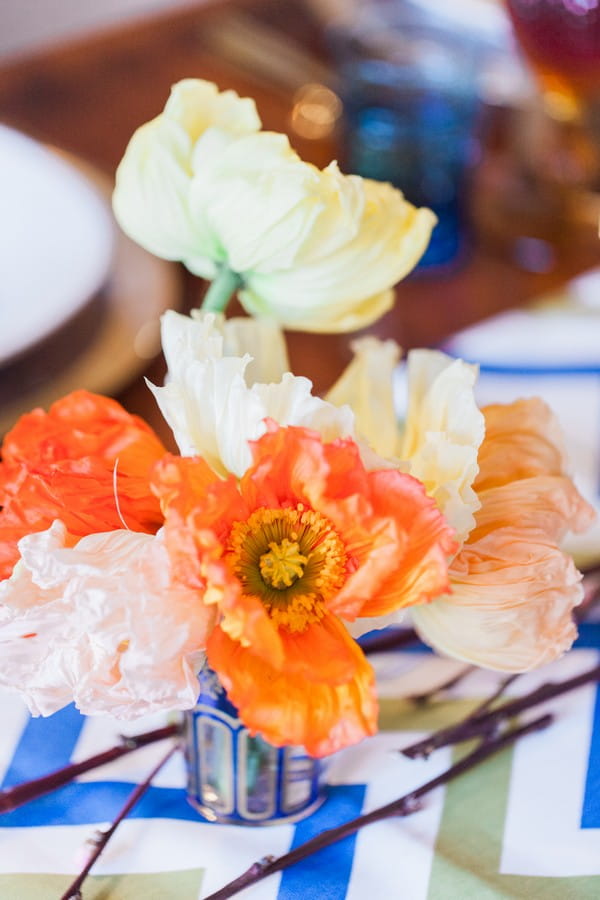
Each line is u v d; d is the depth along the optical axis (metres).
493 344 1.04
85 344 0.97
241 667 0.62
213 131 0.71
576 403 0.99
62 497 0.66
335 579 0.64
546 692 0.79
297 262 0.71
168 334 0.68
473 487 0.71
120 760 0.78
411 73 1.14
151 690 0.63
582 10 1.04
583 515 0.70
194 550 0.61
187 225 0.72
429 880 0.72
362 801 0.76
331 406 0.65
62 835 0.74
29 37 2.20
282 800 0.74
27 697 0.66
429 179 1.13
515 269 1.14
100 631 0.63
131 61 1.36
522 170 1.21
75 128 1.27
